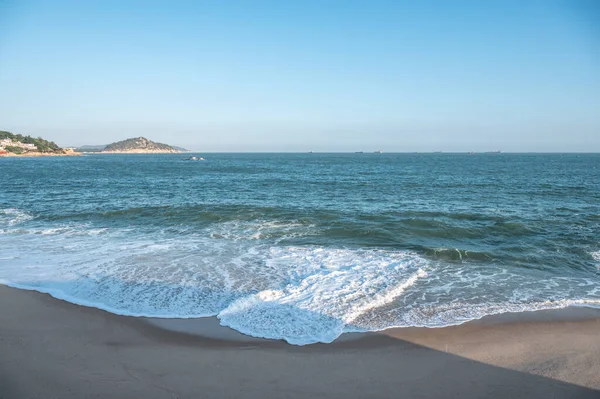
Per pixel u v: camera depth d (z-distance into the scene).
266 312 7.54
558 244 13.19
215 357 5.98
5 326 6.96
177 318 7.36
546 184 35.84
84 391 5.09
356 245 13.04
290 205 21.53
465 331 6.92
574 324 7.23
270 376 5.48
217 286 9.05
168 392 5.09
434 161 108.81
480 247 12.91
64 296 8.35
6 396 4.94
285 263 10.91
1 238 13.70
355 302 8.08
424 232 14.88
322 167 73.44
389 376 5.52
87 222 16.62
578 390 5.23
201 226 15.88
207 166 78.56
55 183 35.50
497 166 77.00
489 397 5.07
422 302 8.24
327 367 5.73
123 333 6.75
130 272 9.97
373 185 34.53
